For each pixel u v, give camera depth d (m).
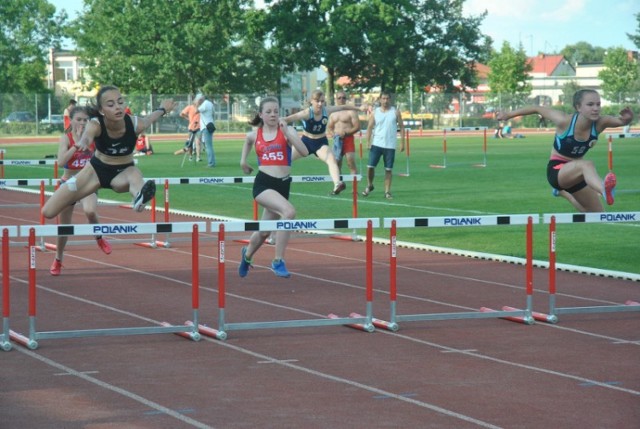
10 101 61.41
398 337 8.73
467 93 68.25
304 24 68.38
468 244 14.61
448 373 7.34
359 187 23.28
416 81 71.88
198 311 9.41
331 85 70.50
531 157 34.97
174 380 7.11
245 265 10.95
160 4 70.00
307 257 13.56
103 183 9.18
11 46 80.06
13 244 14.74
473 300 10.50
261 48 72.25
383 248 14.40
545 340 8.59
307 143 16.70
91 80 73.38
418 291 11.02
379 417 6.16
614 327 9.17
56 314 9.66
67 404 6.46
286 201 10.41
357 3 67.62
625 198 20.36
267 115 10.56
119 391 6.80
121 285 11.35
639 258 13.12
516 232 15.80
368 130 20.84
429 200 20.33
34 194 23.84
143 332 8.46
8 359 7.78
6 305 8.09
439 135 58.09
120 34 70.50
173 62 68.75
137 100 61.31
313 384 7.01
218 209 19.48
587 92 9.59
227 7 70.19
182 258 13.58
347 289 11.13
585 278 11.85
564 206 18.91
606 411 6.29
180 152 36.09
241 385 6.98
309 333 8.91
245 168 11.03
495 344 8.41
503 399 6.59
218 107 64.81
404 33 68.69
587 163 9.70
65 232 7.93
